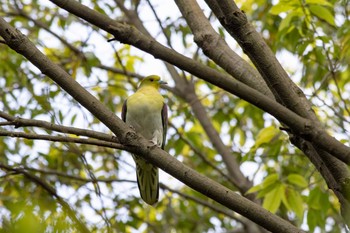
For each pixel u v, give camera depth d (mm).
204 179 6328
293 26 11188
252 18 14203
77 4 6648
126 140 6598
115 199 14211
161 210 16891
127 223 14164
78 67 14859
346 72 14727
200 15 7777
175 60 6301
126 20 15703
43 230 5020
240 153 14641
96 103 6586
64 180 14500
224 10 6266
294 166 13008
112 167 15797
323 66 11836
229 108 16625
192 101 15461
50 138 6594
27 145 13922
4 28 6398
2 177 12086
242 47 6387
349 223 6230
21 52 6434
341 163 6414
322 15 10602
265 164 13430
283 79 6324
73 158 14820
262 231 14227
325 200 10195
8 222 5094
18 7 15867
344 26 11234
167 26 14133
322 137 5688
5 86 14266
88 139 6656
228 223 17484
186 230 16641
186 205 17578
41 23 15773
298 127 5762
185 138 16234
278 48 12898
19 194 12602
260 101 5883
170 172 6469
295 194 10000
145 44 6469
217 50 7523
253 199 13883
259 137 10773
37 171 12867
